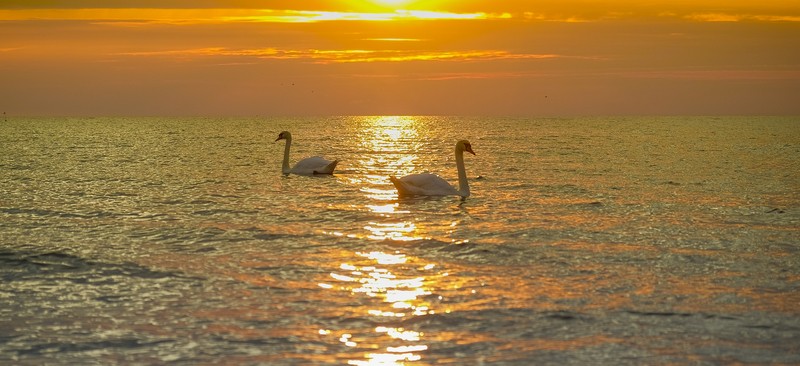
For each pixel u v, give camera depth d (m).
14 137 92.56
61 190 33.47
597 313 14.27
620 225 23.80
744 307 14.64
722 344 12.69
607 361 11.95
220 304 14.93
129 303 15.04
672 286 16.14
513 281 16.56
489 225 23.75
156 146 71.75
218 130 123.81
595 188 34.34
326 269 17.77
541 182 37.06
